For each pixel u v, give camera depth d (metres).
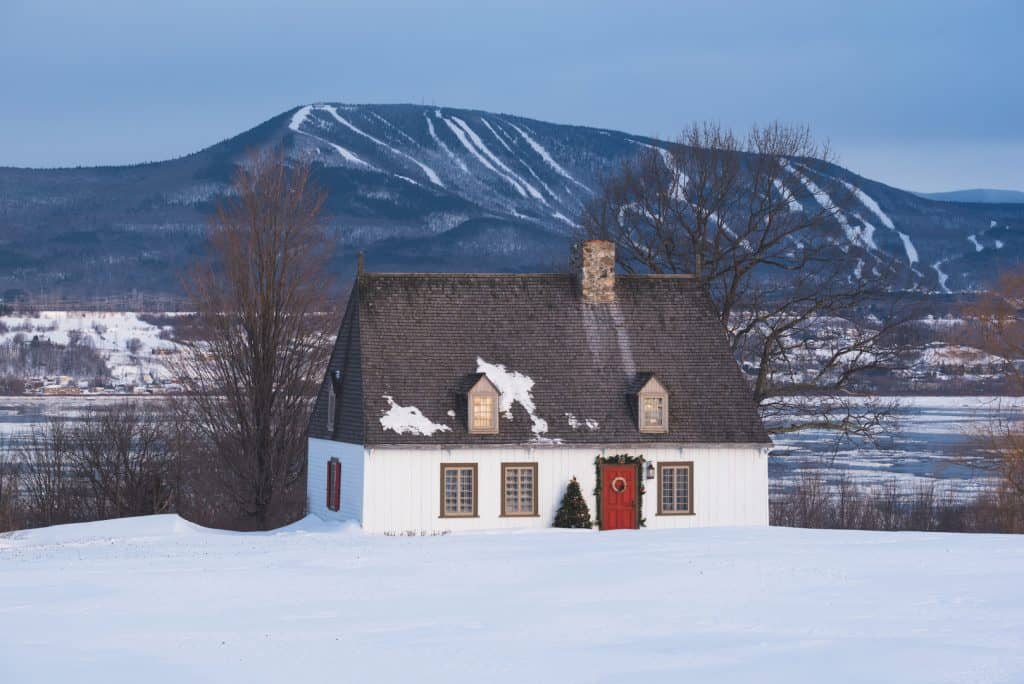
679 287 101.38
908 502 130.25
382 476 90.50
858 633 47.91
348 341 98.38
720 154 125.56
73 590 59.25
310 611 53.38
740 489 95.19
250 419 116.88
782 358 121.25
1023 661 42.84
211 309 118.75
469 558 69.88
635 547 74.50
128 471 125.19
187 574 64.31
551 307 98.88
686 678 40.91
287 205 119.94
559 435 92.81
